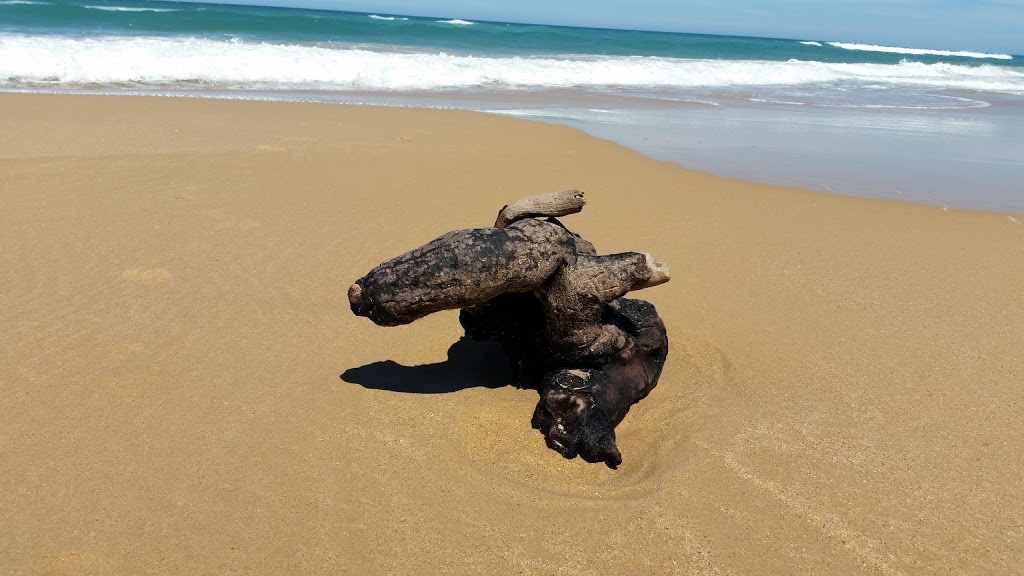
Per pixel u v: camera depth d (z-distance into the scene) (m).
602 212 2.80
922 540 1.13
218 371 1.54
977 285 2.22
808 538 1.13
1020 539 1.14
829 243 2.56
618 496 1.20
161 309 1.81
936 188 3.50
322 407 1.41
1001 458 1.34
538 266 1.27
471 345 1.70
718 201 3.04
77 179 2.84
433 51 9.20
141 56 6.14
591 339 1.35
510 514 1.14
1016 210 3.16
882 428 1.42
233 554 1.05
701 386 1.56
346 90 6.09
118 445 1.28
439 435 1.33
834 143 4.62
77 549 1.05
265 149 3.49
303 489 1.18
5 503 1.13
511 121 4.63
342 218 2.55
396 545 1.08
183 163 3.15
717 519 1.15
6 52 5.74
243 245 2.26
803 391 1.56
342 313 1.84
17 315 1.74
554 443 1.30
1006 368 1.69
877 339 1.83
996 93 9.23
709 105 6.30
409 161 3.41
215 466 1.23
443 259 1.23
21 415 1.35
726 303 2.02
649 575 1.05
